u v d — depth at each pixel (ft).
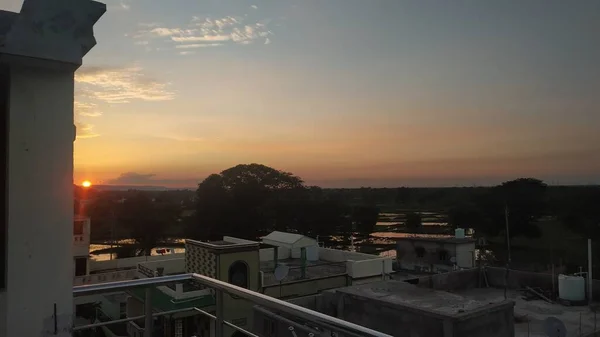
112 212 171.73
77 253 78.13
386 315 39.75
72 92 5.60
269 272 67.67
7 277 5.27
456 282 71.51
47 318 5.44
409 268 95.61
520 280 70.03
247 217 147.23
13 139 5.25
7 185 5.24
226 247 55.57
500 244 179.01
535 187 177.06
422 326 36.81
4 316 5.24
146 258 86.33
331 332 6.14
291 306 6.66
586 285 62.95
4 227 5.39
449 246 93.35
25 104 5.32
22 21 4.97
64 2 5.11
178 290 47.21
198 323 48.03
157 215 170.50
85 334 63.41
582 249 139.95
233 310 48.85
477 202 193.88
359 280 67.41
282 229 153.89
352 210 201.46
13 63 5.17
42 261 5.44
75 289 7.80
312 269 71.00
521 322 53.36
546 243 162.09
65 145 5.56
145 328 8.84
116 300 70.90
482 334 36.14
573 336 46.57
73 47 5.30
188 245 61.62
